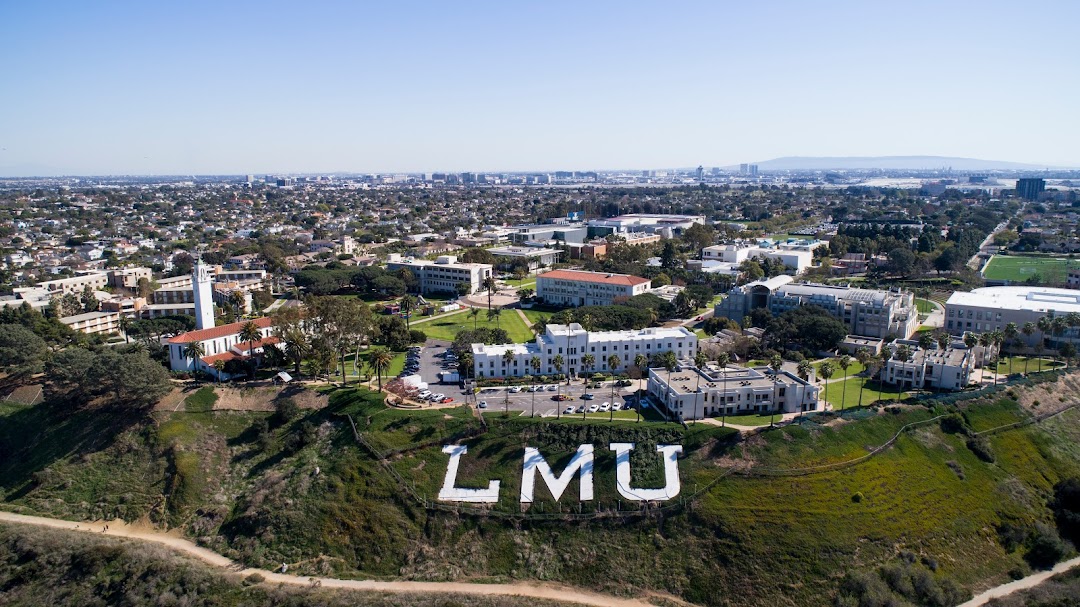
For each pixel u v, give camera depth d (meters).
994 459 186.25
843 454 179.38
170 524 178.00
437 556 164.00
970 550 161.88
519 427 192.62
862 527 162.00
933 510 168.88
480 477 180.88
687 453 181.75
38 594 154.00
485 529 168.75
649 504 169.38
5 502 187.50
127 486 188.75
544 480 178.50
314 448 195.62
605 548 163.00
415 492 177.38
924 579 149.88
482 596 151.88
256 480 187.75
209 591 152.12
